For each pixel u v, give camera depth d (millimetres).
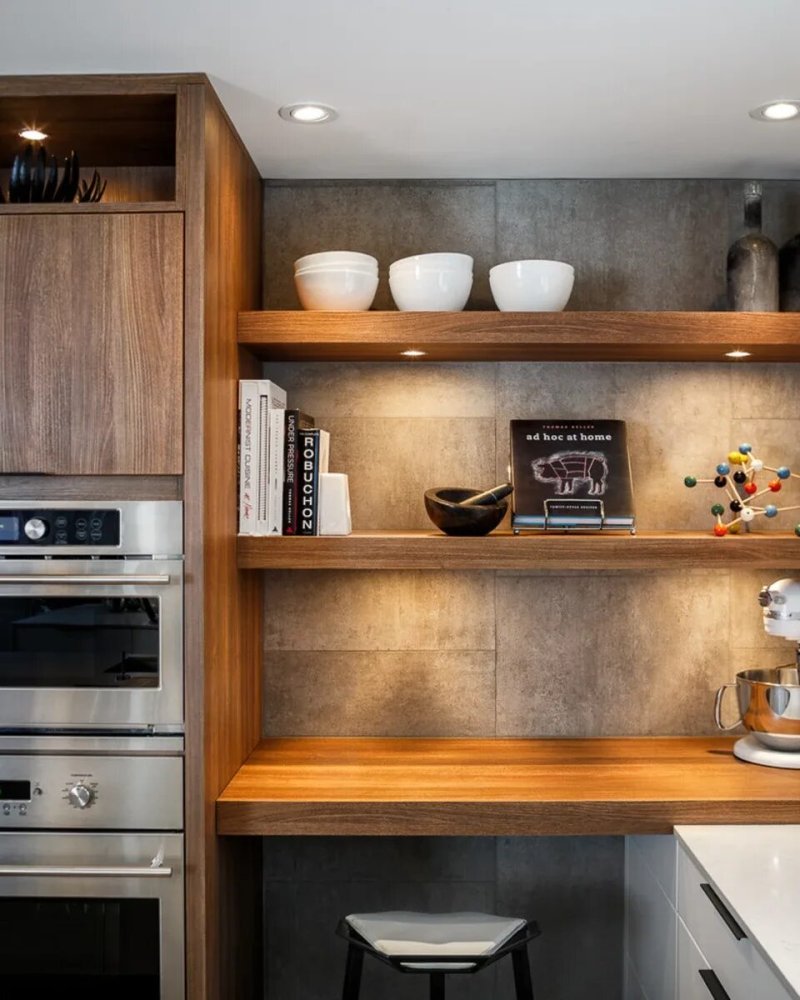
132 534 2062
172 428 2045
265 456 2354
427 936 2186
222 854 2246
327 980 2758
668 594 2709
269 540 2328
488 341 2314
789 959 1522
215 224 2139
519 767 2438
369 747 2621
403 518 2707
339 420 2713
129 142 2320
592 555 2316
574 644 2707
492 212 2699
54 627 2080
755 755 2457
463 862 2752
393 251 2701
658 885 2355
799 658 2496
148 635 2068
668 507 2701
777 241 2705
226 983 2287
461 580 2709
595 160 2547
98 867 2066
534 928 2234
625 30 1827
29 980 2104
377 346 2396
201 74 2023
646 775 2369
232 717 2338
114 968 2092
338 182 2705
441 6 1733
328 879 2752
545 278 2363
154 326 2047
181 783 2072
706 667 2713
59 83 2041
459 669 2711
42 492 2086
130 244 2047
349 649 2715
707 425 2707
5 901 2094
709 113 2227
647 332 2322
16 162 2123
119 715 2072
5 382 2064
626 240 2691
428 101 2160
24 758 2084
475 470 2707
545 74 2018
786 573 2715
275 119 2264
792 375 2713
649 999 2449
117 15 1769
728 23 1799
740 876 1873
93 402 2055
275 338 2340
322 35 1849
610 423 2621
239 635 2410
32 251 2057
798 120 2271
